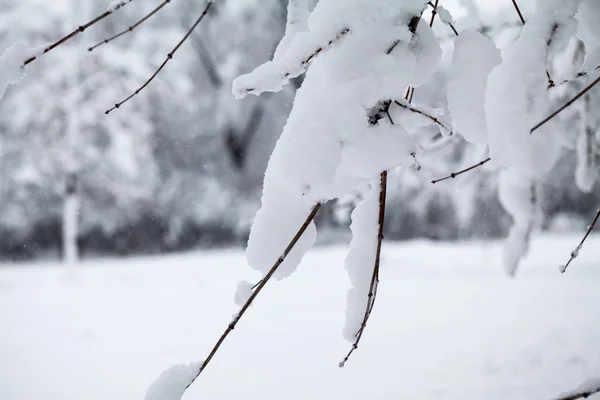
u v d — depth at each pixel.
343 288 9.91
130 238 21.48
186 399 3.99
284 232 1.49
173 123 20.11
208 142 20.92
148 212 20.83
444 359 4.79
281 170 1.36
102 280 12.44
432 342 5.47
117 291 10.66
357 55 1.41
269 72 1.36
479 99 1.50
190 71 20.36
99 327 7.21
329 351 5.32
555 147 1.37
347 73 1.40
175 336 6.45
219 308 8.32
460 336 5.68
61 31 16.48
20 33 16.28
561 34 1.37
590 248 15.44
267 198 1.51
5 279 13.34
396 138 1.39
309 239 1.50
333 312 7.59
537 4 1.42
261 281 1.30
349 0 1.45
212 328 6.81
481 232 16.33
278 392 4.09
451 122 1.92
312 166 1.30
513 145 1.30
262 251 1.48
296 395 4.00
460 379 4.18
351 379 4.33
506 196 2.71
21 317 8.14
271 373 4.61
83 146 16.62
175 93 18.34
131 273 13.40
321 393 4.01
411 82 1.43
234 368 4.82
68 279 12.82
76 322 7.62
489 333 5.77
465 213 13.05
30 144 16.27
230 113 20.09
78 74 16.34
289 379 4.41
